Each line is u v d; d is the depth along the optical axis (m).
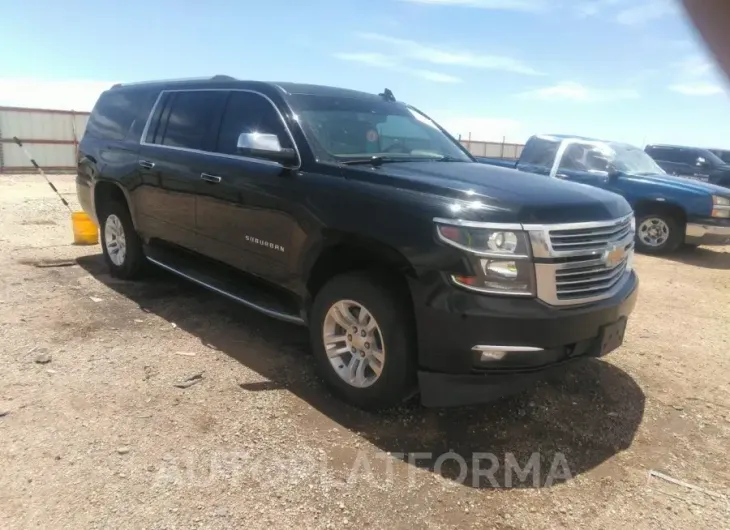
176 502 2.66
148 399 3.57
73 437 3.12
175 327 4.81
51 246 7.73
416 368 3.31
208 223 4.67
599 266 3.36
